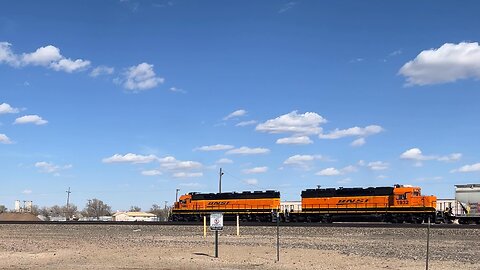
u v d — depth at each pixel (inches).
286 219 2554.1
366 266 802.2
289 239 1365.7
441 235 1387.8
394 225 1782.7
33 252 1059.3
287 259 900.6
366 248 1088.8
